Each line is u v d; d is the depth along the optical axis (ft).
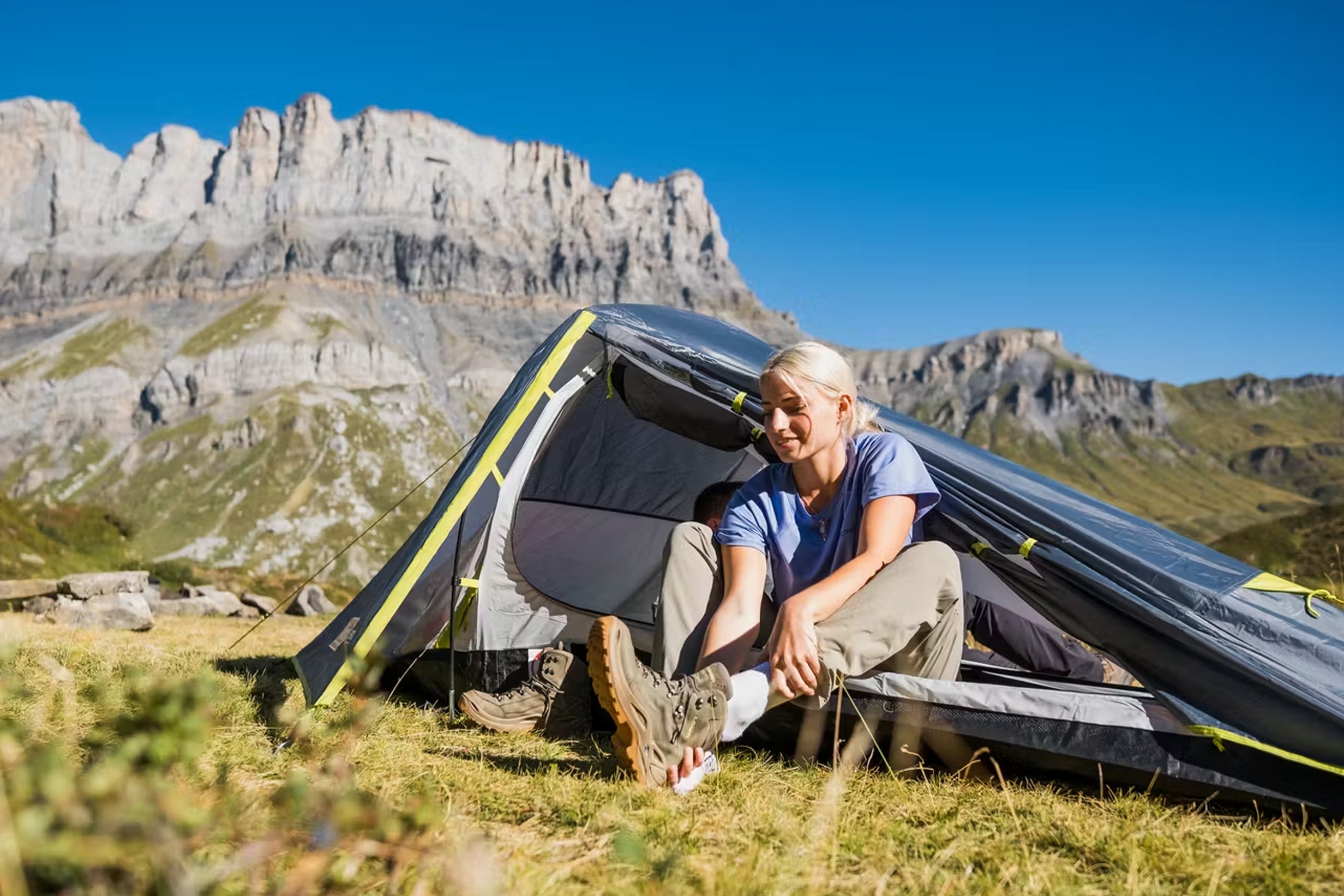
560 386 15.24
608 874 6.04
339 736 9.68
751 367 14.08
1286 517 121.29
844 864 6.67
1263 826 8.58
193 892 4.01
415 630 13.55
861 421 10.83
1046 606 10.92
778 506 10.52
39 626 23.95
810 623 9.02
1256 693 9.12
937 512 11.81
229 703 11.18
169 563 79.66
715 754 9.18
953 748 9.70
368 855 5.49
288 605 42.86
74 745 7.86
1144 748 9.19
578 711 11.95
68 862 3.78
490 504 14.52
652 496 17.58
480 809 7.48
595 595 15.78
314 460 639.76
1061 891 6.18
